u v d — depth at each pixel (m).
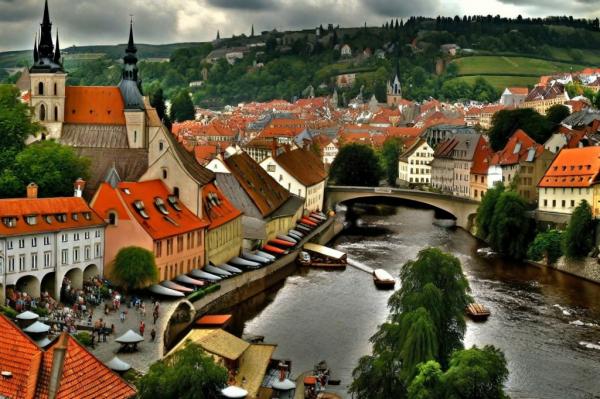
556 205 193.88
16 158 145.62
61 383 51.53
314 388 96.75
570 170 193.50
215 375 72.06
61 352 51.94
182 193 148.38
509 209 192.25
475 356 75.50
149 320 113.75
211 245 151.12
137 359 97.25
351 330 124.31
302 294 149.38
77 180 139.50
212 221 152.12
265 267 158.75
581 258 172.12
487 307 140.62
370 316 133.00
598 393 101.56
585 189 187.12
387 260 184.00
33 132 161.12
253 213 177.00
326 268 175.75
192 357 73.19
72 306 117.31
